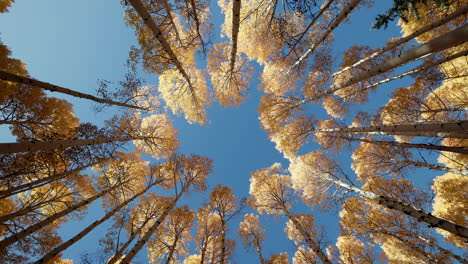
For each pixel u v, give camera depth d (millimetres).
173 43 9234
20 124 7250
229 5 11242
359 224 8773
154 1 7082
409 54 3900
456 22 7867
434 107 8492
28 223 7941
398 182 8914
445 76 7402
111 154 8781
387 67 4723
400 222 8555
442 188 8297
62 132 8320
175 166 11508
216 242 11641
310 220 11977
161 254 10312
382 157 8891
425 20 8594
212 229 11391
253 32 10312
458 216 7926
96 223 7371
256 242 12500
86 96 7453
